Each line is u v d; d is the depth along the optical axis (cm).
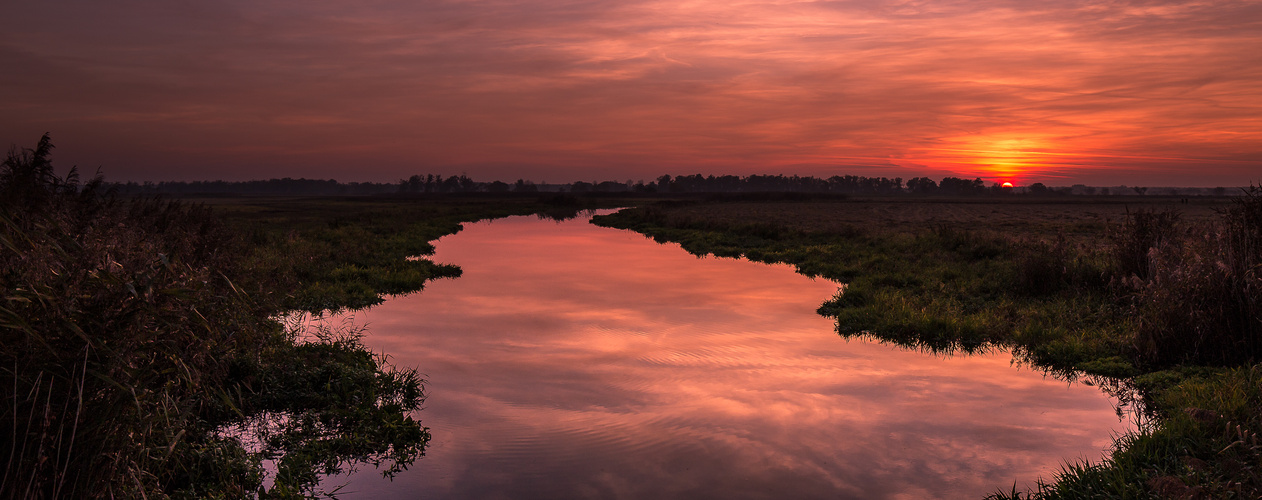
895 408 668
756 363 834
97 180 676
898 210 7269
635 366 818
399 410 634
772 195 14300
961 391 721
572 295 1356
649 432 603
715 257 2155
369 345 912
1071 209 7650
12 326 283
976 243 1997
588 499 478
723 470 526
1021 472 519
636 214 4872
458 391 717
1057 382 755
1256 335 722
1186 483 436
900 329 974
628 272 1744
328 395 643
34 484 306
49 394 297
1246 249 774
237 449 496
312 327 980
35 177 615
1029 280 1237
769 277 1647
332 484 501
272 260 1403
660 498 480
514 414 648
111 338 325
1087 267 1204
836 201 12312
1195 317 759
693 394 711
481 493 488
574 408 666
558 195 8531
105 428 327
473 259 2077
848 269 1639
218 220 1049
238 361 633
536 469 529
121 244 447
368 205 8112
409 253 2150
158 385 369
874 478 511
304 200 12244
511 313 1154
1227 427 484
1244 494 418
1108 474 463
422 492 489
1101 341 858
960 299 1222
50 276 337
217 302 449
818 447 568
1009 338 934
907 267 1638
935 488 495
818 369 809
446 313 1152
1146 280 995
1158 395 672
